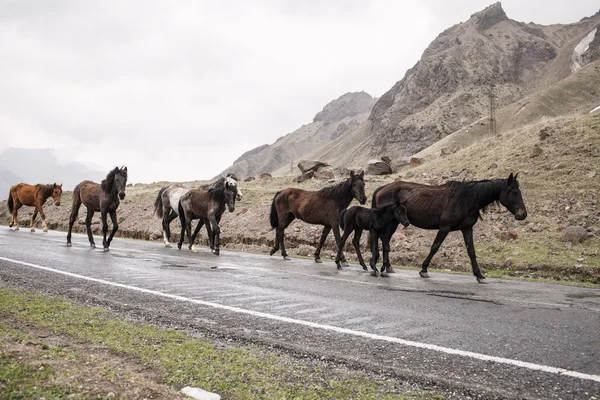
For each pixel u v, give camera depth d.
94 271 9.64
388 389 3.63
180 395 3.22
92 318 5.55
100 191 14.70
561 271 11.80
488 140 28.05
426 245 14.78
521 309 6.82
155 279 8.88
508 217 16.05
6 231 21.11
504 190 10.33
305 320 5.82
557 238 13.95
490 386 3.71
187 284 8.41
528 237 14.38
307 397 3.43
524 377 3.91
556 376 3.95
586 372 4.05
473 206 10.51
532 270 12.16
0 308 5.82
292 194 14.72
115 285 8.02
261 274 10.14
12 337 4.28
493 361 4.32
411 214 11.57
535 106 151.75
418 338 5.07
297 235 17.72
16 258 11.30
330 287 8.55
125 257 12.70
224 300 7.00
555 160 19.94
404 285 9.09
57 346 4.29
